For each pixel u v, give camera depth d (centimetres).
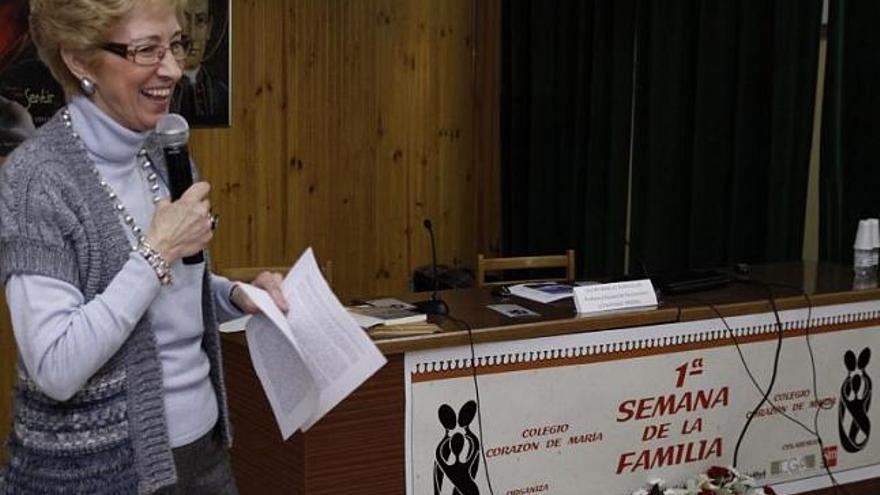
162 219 145
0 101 389
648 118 447
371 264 500
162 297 151
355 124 489
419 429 255
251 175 461
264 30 457
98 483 146
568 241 495
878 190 371
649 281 291
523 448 269
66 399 141
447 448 259
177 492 156
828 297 307
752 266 360
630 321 278
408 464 254
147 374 149
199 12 434
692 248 430
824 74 386
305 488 243
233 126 454
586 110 481
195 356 158
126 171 151
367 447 249
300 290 175
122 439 147
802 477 314
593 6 473
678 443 292
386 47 494
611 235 468
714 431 297
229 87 446
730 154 419
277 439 251
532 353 266
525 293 304
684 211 440
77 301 141
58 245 140
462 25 515
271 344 175
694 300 296
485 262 358
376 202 499
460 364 258
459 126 520
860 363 319
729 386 297
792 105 392
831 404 315
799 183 395
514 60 511
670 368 287
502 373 263
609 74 469
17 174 141
